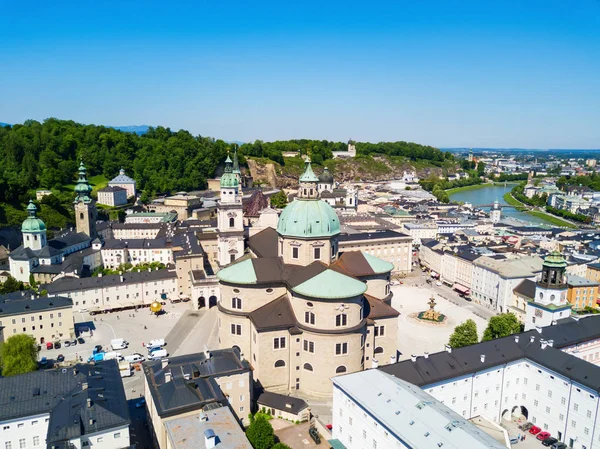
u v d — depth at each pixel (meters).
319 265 126.75
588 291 195.50
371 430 87.94
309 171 133.00
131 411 112.19
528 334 119.62
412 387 95.50
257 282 125.06
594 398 97.88
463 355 109.62
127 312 181.75
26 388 91.50
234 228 187.12
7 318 145.25
